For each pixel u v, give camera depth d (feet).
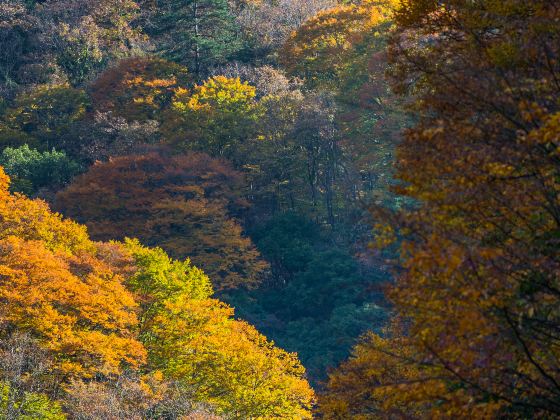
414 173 36.78
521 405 33.63
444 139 36.19
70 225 161.79
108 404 103.14
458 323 32.35
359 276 199.41
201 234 222.48
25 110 316.19
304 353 186.91
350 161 243.19
